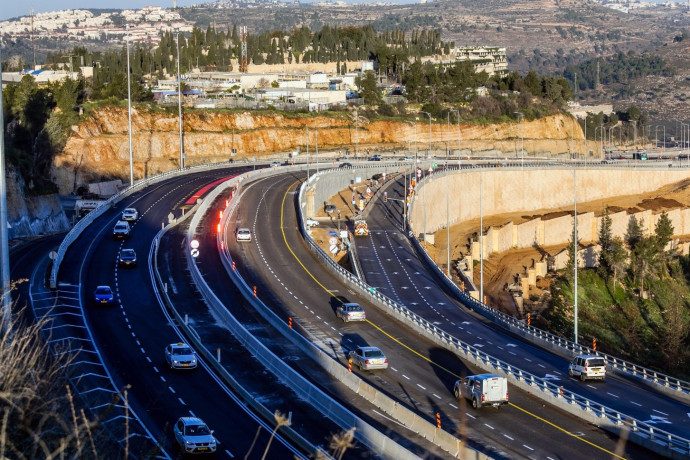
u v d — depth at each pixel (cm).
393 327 9381
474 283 15662
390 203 18150
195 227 13962
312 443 5791
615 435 6219
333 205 16875
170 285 10500
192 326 8844
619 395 7362
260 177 19688
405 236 15088
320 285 11081
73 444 3253
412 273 12462
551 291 16212
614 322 15600
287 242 13438
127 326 8681
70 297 9625
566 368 8231
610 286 17275
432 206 19512
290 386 7106
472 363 8125
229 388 7038
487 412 6700
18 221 13475
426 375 7688
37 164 17775
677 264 18962
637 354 14100
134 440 5541
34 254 11631
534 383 7306
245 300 10094
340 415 6269
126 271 11038
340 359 8106
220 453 5559
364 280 11919
